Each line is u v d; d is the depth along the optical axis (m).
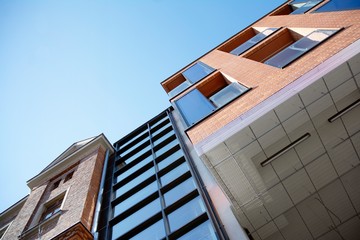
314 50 8.42
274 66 9.74
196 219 8.86
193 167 11.82
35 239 11.84
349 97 6.96
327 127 7.14
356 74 6.70
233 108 8.25
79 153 18.53
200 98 11.81
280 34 13.76
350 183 7.50
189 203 9.99
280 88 7.54
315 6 13.59
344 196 7.57
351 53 6.63
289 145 7.08
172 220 9.70
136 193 12.88
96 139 19.02
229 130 6.90
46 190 16.64
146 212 11.03
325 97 6.79
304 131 7.08
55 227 11.84
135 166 16.05
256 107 7.07
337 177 7.43
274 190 7.29
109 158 19.03
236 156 6.91
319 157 7.20
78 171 16.53
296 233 7.70
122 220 11.44
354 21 8.61
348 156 7.26
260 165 7.15
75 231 10.25
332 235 7.71
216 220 8.30
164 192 11.55
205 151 6.76
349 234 7.70
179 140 15.30
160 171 13.22
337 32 8.63
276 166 7.21
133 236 9.98
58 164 18.39
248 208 7.38
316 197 7.54
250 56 13.82
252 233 7.66
